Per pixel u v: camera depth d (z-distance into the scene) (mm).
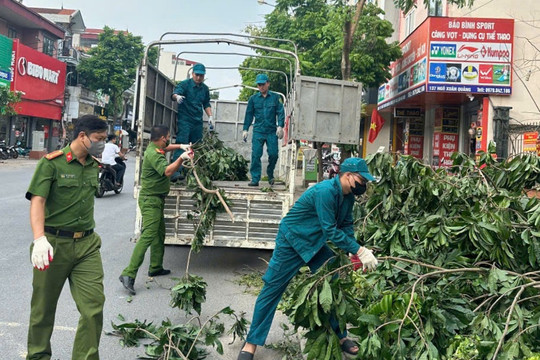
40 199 3342
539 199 4781
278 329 4961
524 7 14078
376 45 16969
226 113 12422
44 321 3572
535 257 4246
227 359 4191
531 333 3418
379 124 16938
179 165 5875
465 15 14508
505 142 13055
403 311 3578
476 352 3262
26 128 34750
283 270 3975
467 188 5059
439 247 4543
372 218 5316
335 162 16000
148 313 5238
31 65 32469
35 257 3197
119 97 47219
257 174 8148
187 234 6582
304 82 7117
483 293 4133
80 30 47750
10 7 32031
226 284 6418
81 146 3537
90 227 3629
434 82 14023
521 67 13711
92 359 3443
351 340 4047
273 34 20609
